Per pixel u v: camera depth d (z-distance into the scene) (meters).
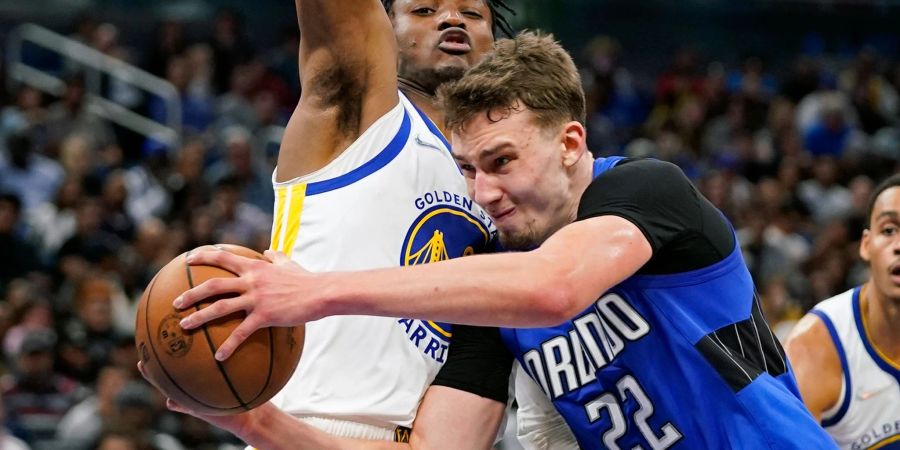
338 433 3.45
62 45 15.14
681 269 3.15
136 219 12.22
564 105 3.12
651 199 3.08
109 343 9.76
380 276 2.72
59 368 9.20
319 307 2.71
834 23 20.20
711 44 19.77
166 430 8.49
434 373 3.61
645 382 3.24
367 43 3.54
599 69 17.98
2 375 9.24
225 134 13.88
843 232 13.13
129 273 10.45
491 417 3.57
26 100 13.93
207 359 2.77
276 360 2.87
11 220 10.90
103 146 13.66
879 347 4.77
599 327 3.28
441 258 3.65
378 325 3.49
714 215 3.26
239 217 12.01
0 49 16.62
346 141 3.58
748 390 3.17
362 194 3.53
